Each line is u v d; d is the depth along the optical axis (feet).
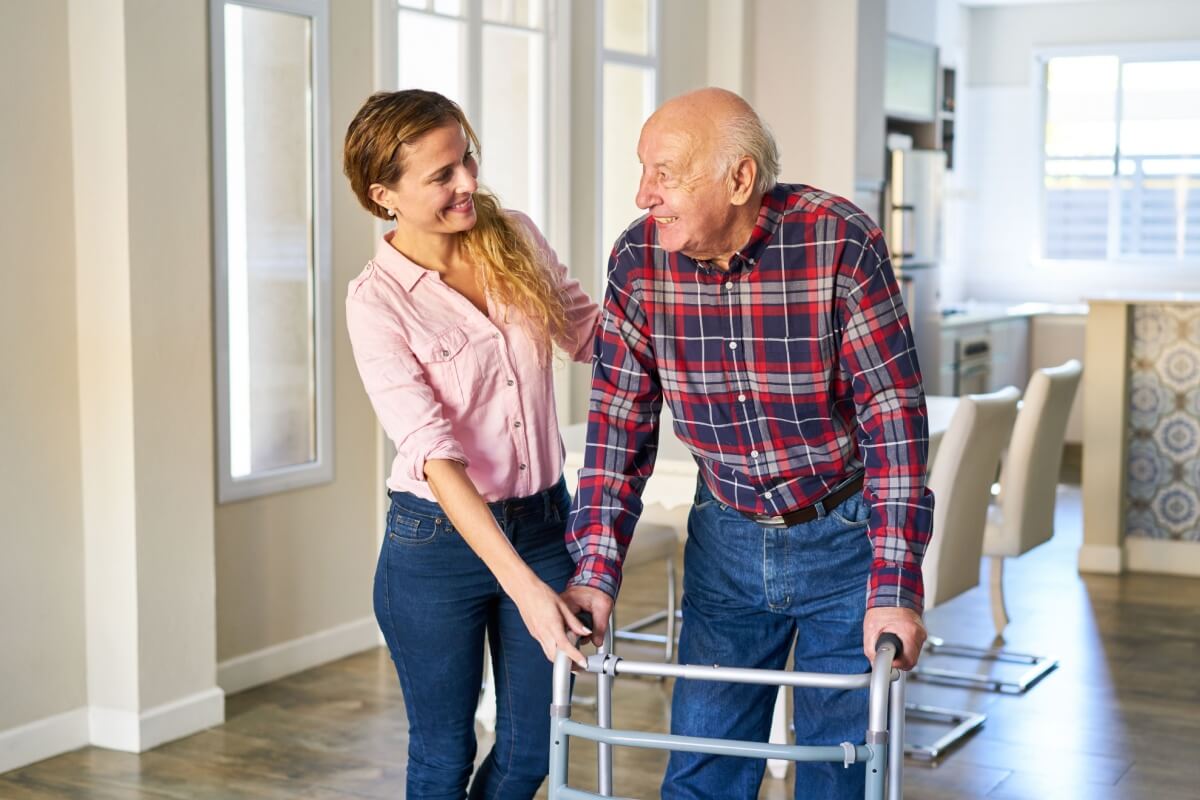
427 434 6.70
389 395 6.87
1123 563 19.57
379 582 7.32
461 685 7.38
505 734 7.46
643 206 6.13
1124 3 31.19
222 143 13.32
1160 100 31.42
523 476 7.24
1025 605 17.62
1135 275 31.73
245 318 13.75
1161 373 19.35
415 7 15.49
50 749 12.13
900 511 6.15
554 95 17.60
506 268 7.08
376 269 7.14
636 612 17.13
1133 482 19.66
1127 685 14.32
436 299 7.09
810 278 6.25
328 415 14.75
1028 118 32.14
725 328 6.45
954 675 14.47
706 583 7.07
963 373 26.66
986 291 32.76
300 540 14.57
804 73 21.56
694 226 6.06
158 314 12.14
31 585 11.94
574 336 7.66
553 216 17.75
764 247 6.28
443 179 6.81
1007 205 32.50
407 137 6.70
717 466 6.82
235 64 13.43
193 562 12.64
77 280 12.12
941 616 17.08
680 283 6.48
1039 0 31.30
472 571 7.12
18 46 11.55
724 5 21.49
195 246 12.44
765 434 6.58
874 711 5.50
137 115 11.84
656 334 6.61
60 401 12.07
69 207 12.02
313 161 14.40
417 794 7.54
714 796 7.20
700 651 7.14
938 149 27.27
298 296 14.37
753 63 21.90
